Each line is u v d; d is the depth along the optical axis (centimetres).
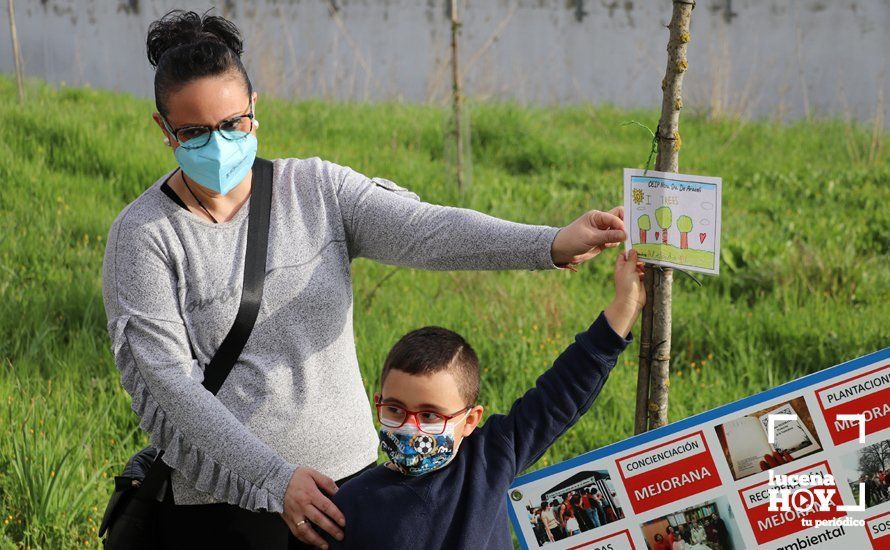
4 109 903
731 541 226
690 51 1528
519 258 237
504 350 518
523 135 1040
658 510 227
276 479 216
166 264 234
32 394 454
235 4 1595
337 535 213
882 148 1099
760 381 509
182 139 229
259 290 238
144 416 230
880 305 607
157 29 243
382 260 257
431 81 1341
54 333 528
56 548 354
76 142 840
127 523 246
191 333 237
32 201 711
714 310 584
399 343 216
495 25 1600
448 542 213
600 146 1066
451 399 210
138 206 238
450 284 619
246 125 234
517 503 231
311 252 246
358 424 253
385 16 1603
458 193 827
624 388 473
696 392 484
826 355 533
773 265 654
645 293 236
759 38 1543
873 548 222
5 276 584
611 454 228
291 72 1379
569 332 552
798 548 224
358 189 253
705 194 223
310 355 243
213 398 227
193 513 243
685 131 1186
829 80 1452
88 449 403
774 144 1138
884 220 803
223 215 243
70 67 1513
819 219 802
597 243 230
